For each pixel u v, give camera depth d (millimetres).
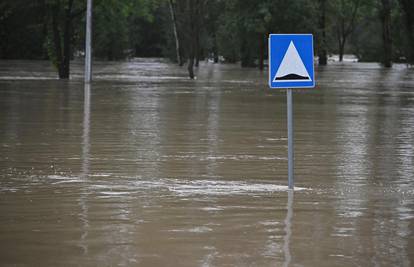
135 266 12539
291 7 119000
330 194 18781
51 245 13766
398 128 34562
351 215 16375
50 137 29672
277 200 17953
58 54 81812
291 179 19500
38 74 92125
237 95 56250
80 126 33719
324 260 12953
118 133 31234
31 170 22000
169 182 20250
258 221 15727
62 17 89312
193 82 77500
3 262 12727
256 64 144125
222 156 25188
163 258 13008
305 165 23484
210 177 21109
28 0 96250
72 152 25719
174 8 144875
